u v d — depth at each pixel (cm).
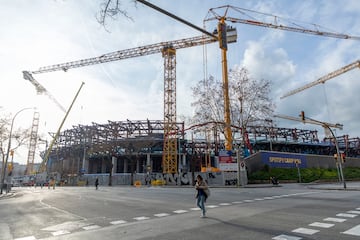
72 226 834
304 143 8344
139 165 8119
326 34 7312
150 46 7519
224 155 4159
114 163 7475
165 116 7138
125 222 877
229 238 611
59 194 2509
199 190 939
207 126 4316
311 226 724
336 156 2678
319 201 1345
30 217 1050
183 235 655
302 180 4553
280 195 1772
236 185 3622
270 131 8000
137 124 7575
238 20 6172
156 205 1343
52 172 9388
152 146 7275
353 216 872
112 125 7638
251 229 700
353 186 2911
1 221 962
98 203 1515
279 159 5062
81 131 8150
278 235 629
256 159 4922
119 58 7969
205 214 977
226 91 4094
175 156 6862
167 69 7362
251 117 4000
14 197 2464
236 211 1034
